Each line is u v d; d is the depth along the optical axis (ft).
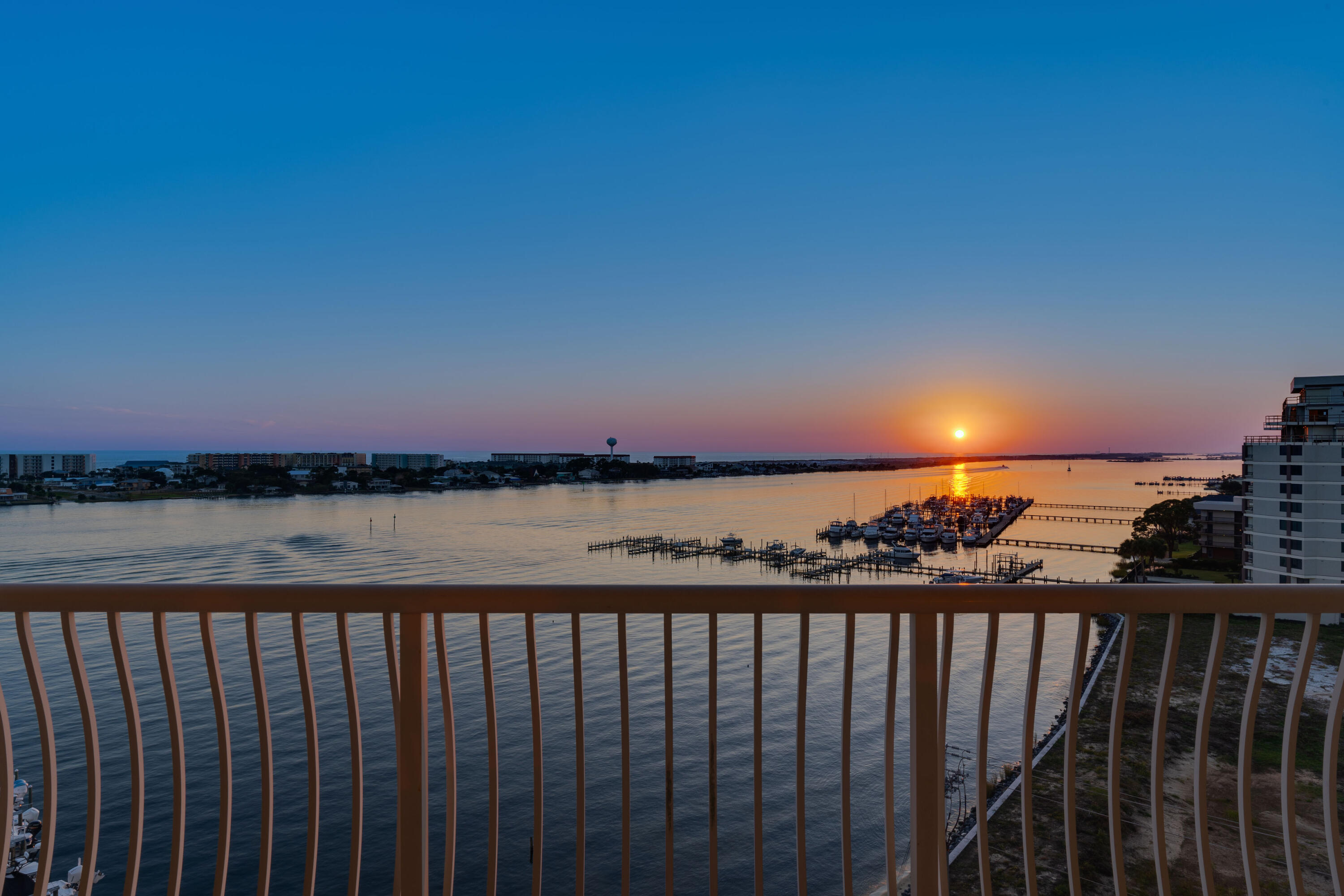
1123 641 6.23
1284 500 127.95
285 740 100.27
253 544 305.73
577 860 6.56
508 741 100.37
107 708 112.68
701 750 96.17
